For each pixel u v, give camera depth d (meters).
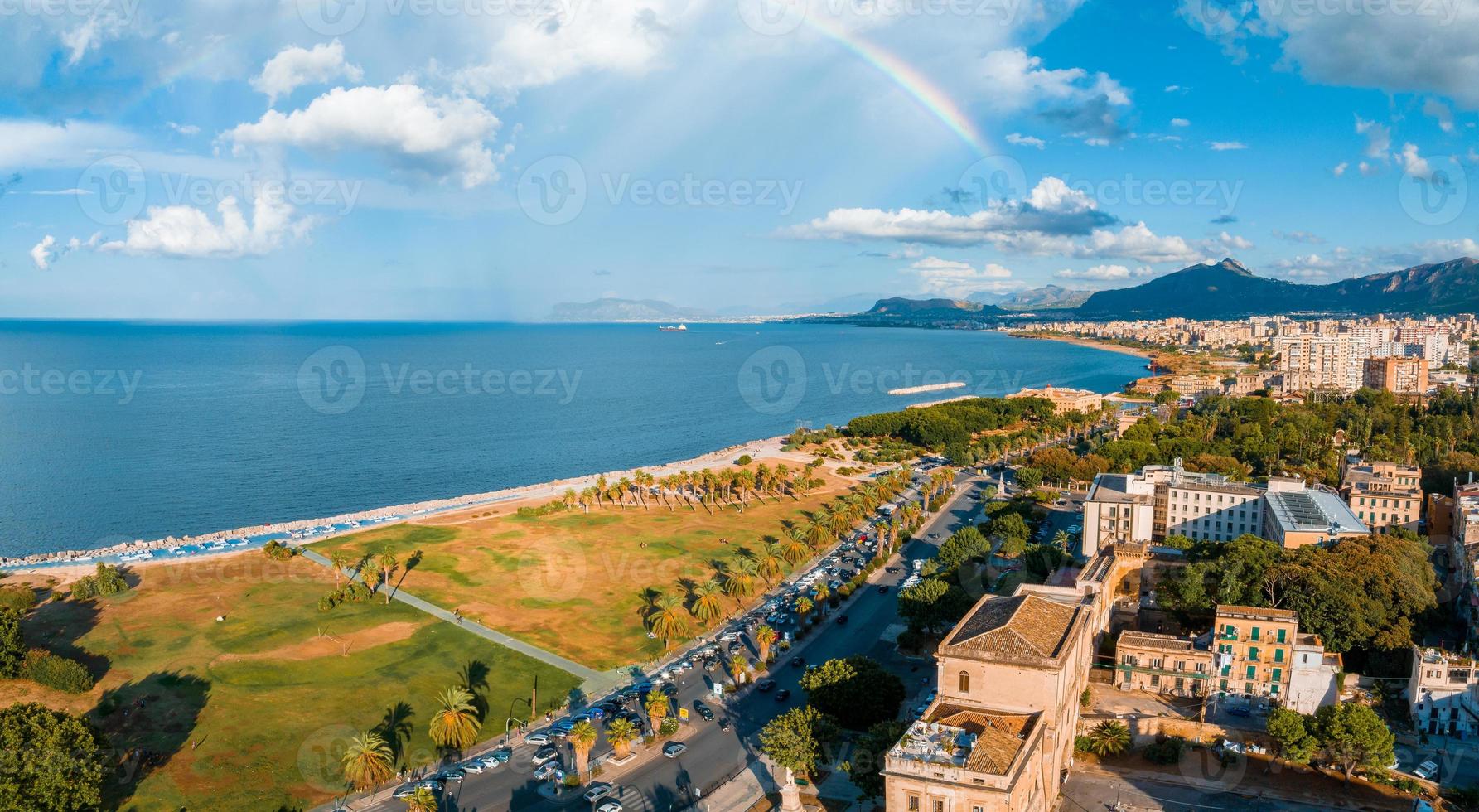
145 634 194.25
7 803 116.44
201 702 163.50
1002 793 104.19
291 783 138.62
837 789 136.38
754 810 131.25
